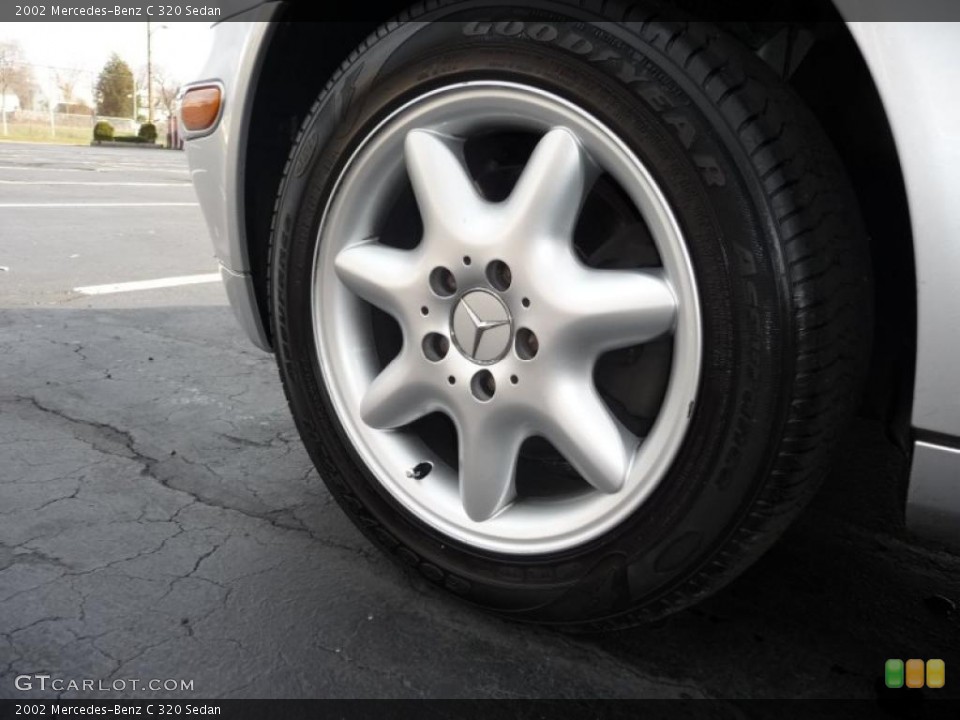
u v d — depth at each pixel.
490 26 1.56
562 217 1.56
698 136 1.40
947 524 1.36
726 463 1.44
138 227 7.81
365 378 1.89
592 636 1.81
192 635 1.79
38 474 2.52
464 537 1.75
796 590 2.01
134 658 1.72
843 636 1.84
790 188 1.39
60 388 3.26
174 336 4.05
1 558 2.05
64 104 53.34
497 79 1.56
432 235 1.68
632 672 1.71
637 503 1.54
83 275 5.45
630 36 1.45
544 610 1.69
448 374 1.69
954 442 1.29
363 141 1.73
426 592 1.97
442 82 1.62
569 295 1.53
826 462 1.49
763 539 1.48
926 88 1.22
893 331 1.59
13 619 1.82
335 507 2.37
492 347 1.63
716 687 1.68
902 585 2.04
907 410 1.42
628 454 1.57
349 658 1.73
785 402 1.41
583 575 1.62
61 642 1.76
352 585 1.99
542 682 1.68
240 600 1.92
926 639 1.84
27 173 13.69
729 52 1.44
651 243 1.60
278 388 3.35
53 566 2.03
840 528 2.29
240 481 2.51
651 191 1.45
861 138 1.68
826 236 1.42
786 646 1.80
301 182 1.83
